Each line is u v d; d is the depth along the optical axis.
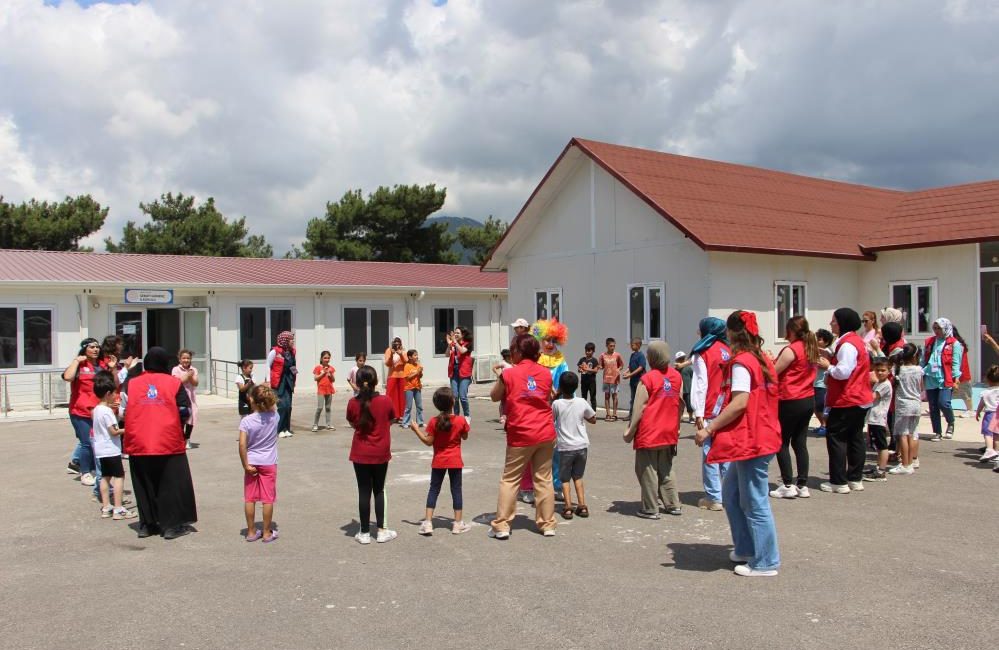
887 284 17.64
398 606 5.29
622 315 17.39
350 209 44.06
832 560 6.10
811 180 21.88
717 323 7.88
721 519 7.63
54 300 19.14
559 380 8.03
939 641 4.51
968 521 7.23
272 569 6.21
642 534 7.09
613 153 18.06
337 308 23.98
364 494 6.94
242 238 45.94
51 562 6.54
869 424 9.05
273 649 4.62
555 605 5.24
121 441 8.31
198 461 11.41
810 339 8.19
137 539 7.25
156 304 20.55
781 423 8.15
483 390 23.94
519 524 7.57
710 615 4.98
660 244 16.44
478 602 5.34
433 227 46.09
